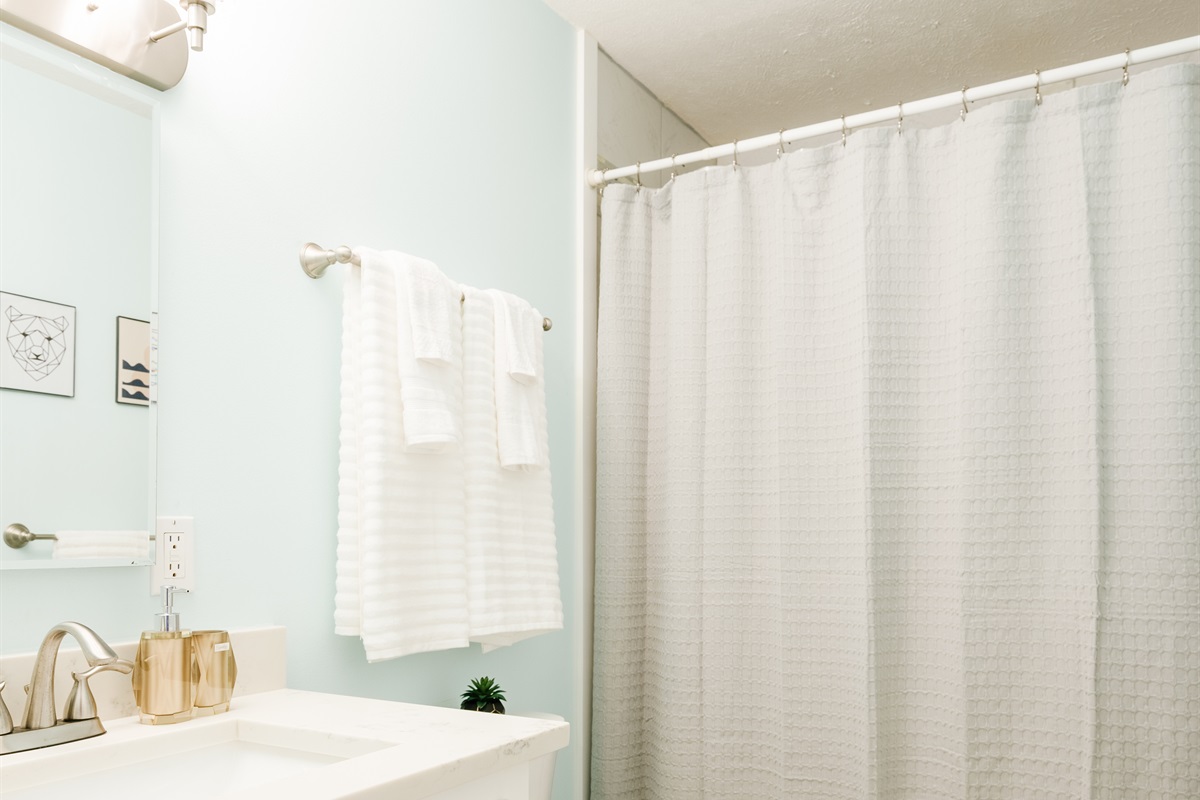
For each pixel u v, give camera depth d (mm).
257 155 1401
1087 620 1669
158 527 1219
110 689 1119
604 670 2121
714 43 2379
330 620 1479
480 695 1679
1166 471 1641
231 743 1140
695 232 2156
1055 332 1766
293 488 1429
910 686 1850
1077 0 2158
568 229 2240
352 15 1601
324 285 1510
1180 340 1644
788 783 1902
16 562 1051
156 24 1247
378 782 851
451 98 1843
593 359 2281
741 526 2031
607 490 2168
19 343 1067
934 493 1866
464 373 1646
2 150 1065
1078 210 1744
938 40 2352
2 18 1083
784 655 1934
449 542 1544
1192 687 1594
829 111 2785
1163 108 1693
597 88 2363
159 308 1238
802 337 1995
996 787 1727
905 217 1913
